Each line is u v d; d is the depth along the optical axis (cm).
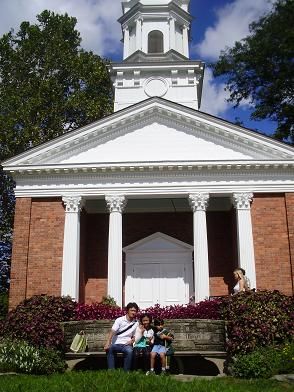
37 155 2494
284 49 3391
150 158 2523
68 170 2458
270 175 2475
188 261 2708
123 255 2733
